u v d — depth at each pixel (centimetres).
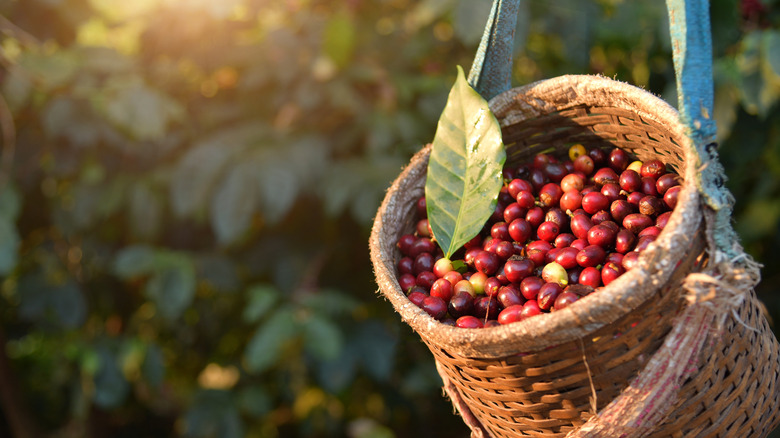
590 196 93
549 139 104
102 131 201
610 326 65
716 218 66
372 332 217
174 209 193
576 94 88
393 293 80
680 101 68
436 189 95
